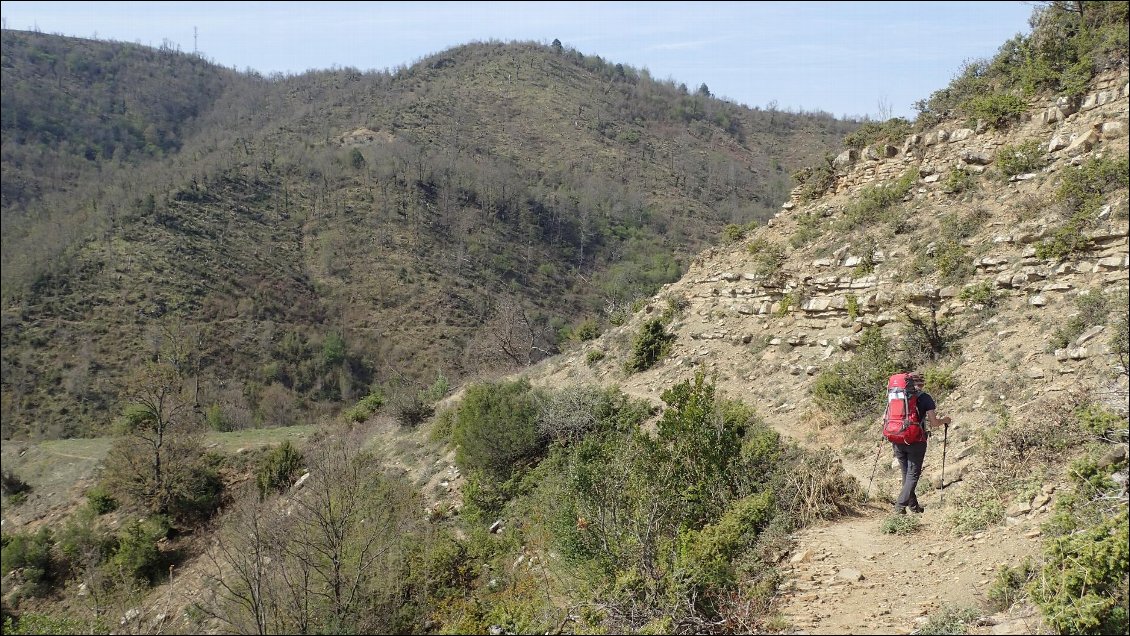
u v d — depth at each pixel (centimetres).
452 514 1689
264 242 7031
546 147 12356
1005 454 789
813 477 857
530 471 1680
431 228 8194
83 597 1723
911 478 780
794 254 1884
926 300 1357
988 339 1157
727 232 2430
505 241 8400
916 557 662
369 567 1138
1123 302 961
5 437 2755
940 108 1794
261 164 8656
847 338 1474
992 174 1467
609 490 800
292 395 5162
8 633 936
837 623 562
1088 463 648
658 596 644
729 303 2025
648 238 9106
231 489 2522
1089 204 1136
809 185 2134
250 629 889
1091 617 456
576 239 8856
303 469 2508
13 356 2873
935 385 1127
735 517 788
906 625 540
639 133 13762
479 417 1906
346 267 7094
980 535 668
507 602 859
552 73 16100
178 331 4691
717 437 938
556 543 873
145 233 5825
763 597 638
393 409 2966
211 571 1566
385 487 1886
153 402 2670
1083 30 1401
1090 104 1338
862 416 1229
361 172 9112
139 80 10625
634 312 2788
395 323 6438
